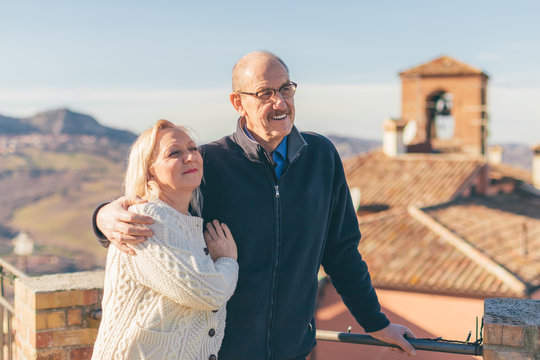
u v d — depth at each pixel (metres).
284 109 2.18
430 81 26.56
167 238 1.93
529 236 16.78
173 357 1.94
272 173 2.26
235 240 2.22
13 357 3.73
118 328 1.95
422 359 12.36
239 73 2.24
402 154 24.81
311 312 2.40
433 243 15.42
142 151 2.04
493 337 2.18
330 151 2.45
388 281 13.82
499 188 24.05
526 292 12.88
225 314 2.16
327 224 2.46
